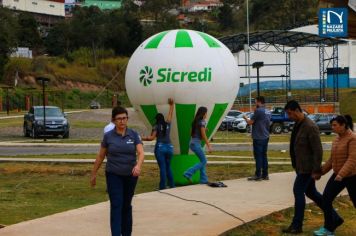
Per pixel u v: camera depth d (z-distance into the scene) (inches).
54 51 4736.7
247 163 912.3
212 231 414.9
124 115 361.4
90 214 476.4
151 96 659.4
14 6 5088.6
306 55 3563.0
